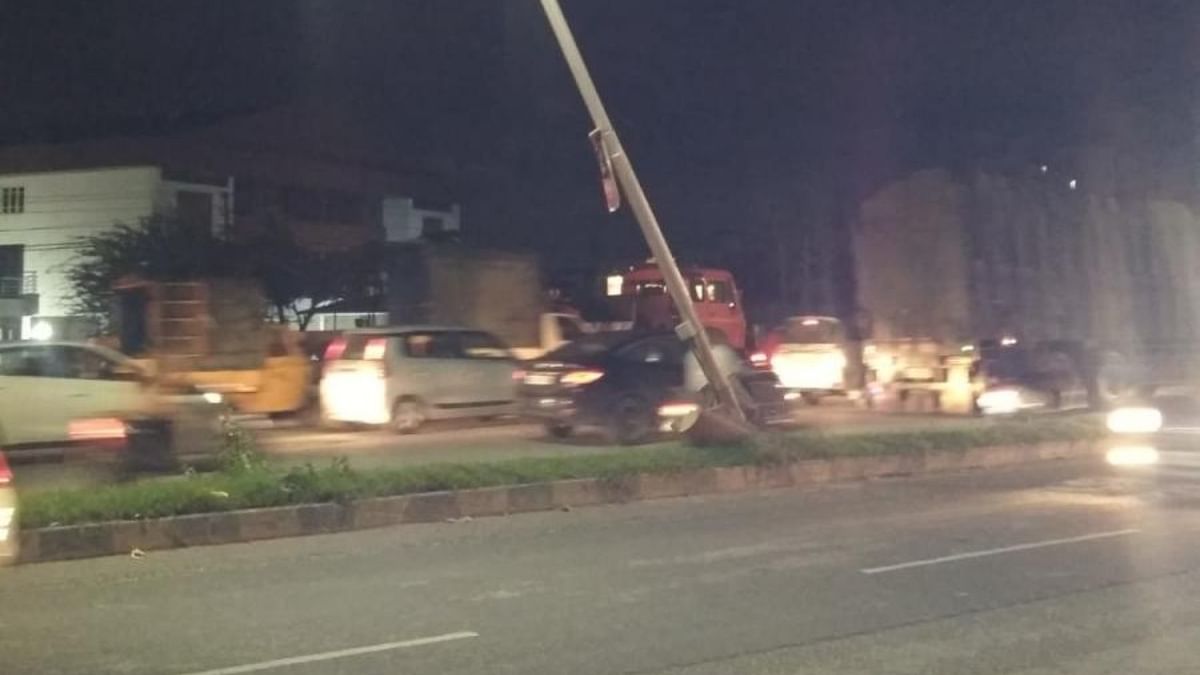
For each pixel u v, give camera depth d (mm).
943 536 12734
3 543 9664
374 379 23109
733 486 16656
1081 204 28484
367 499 13562
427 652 8062
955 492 16453
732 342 32031
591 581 10469
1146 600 9586
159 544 12172
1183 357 27859
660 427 21422
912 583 10297
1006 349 27375
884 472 18250
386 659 7883
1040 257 27984
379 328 24438
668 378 21609
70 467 17156
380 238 64500
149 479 15258
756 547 12164
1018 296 27766
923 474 18531
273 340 24969
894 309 28844
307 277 55375
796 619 9008
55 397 16812
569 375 21172
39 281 60125
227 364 23844
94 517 11992
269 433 23375
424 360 23641
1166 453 21062
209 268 52281
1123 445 21906
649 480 15781
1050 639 8375
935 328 28188
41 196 60750
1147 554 11578
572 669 7656
